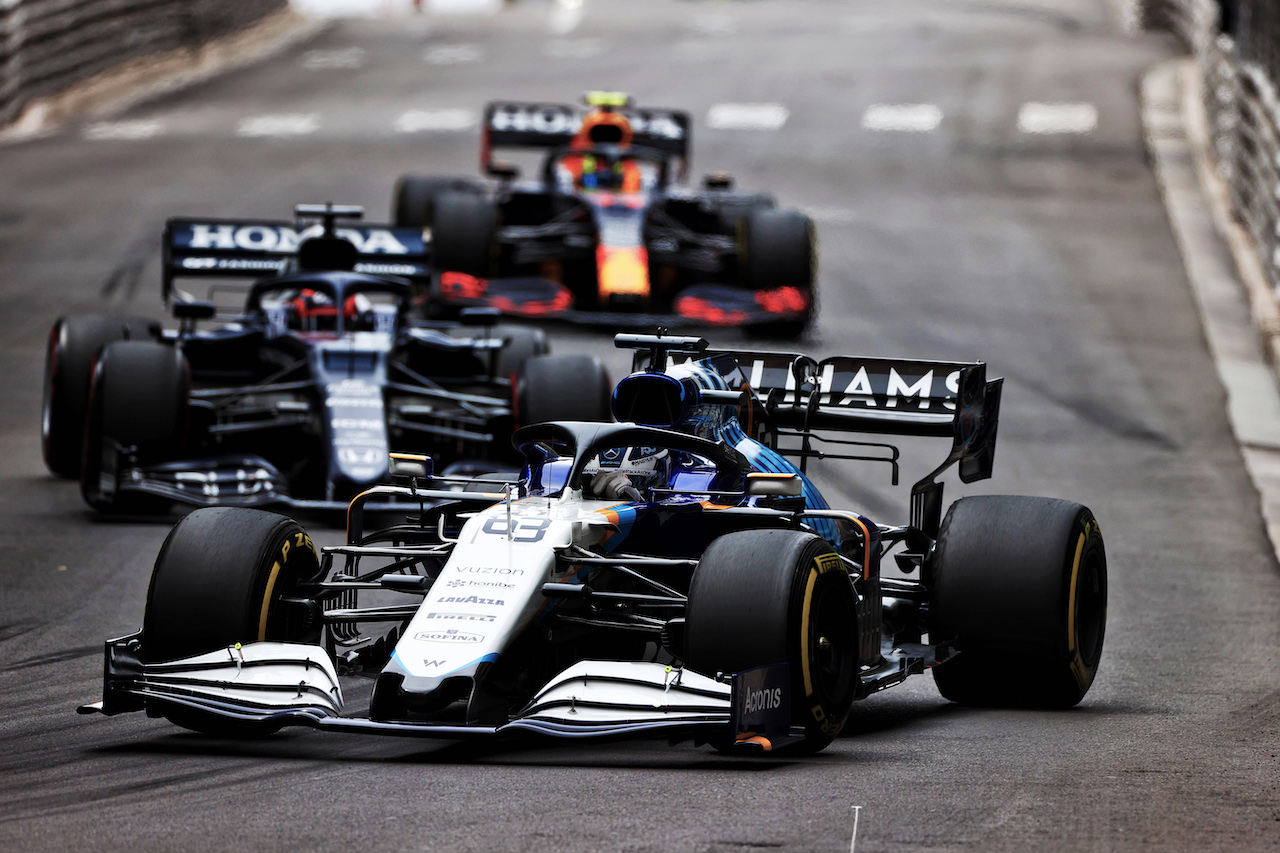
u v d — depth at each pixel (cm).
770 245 6869
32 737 2478
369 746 2398
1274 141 8419
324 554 2516
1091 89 14638
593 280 7231
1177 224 10056
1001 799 2083
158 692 2298
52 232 9256
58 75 14350
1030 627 2803
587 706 2175
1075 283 8531
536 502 2534
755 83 15075
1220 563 4394
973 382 3069
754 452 2889
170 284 5103
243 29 18625
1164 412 6294
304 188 10656
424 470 2638
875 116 13562
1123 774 2262
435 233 6744
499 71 16112
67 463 4791
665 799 2045
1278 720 2780
